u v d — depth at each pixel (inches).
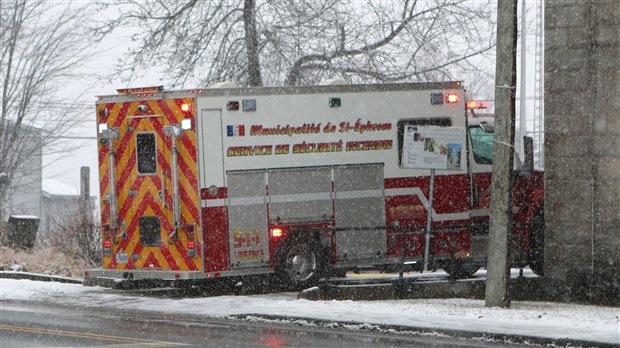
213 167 1045.2
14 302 1055.0
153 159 1067.3
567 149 1111.6
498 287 978.1
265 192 1063.6
